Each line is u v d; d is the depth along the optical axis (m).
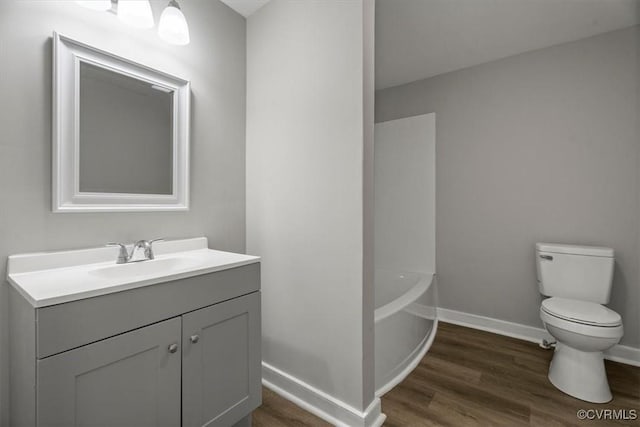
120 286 0.93
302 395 1.59
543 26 2.04
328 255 1.50
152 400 1.01
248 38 1.94
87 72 1.25
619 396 1.66
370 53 1.41
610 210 2.08
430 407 1.58
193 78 1.65
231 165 1.86
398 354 1.89
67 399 0.83
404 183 3.00
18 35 1.08
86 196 1.24
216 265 1.22
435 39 2.21
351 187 1.40
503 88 2.47
